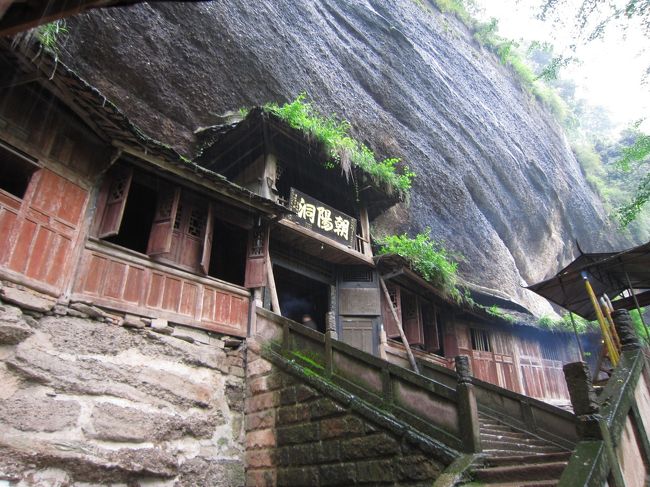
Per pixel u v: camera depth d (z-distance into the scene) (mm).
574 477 3865
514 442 7898
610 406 5102
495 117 26875
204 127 14320
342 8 21422
